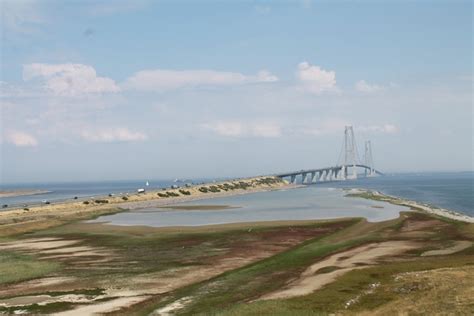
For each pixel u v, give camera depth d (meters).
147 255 57.59
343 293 36.38
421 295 34.06
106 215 118.12
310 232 75.12
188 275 46.53
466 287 35.09
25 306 36.28
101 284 43.06
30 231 85.94
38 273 48.03
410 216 96.38
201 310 34.03
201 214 116.12
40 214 112.12
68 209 125.81
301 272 45.75
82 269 49.81
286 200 170.38
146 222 97.56
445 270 41.41
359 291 36.91
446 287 35.41
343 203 146.50
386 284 38.41
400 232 73.44
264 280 42.97
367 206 131.62
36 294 39.81
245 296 37.72
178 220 100.81
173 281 44.09
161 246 64.19
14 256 58.47
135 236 74.12
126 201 159.12
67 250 62.44
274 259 53.53
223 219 100.88
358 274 42.41
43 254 59.66
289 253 57.00
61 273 48.00
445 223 83.00
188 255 57.16
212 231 77.44
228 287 40.88
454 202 156.25
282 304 33.50
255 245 63.62
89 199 158.25
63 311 34.91
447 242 62.16
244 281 42.88
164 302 36.88
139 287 41.97
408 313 30.47
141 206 147.00
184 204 157.50
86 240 71.31
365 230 76.62
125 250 61.53
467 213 120.12
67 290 41.06
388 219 93.81
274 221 91.75
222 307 34.53
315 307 32.84
